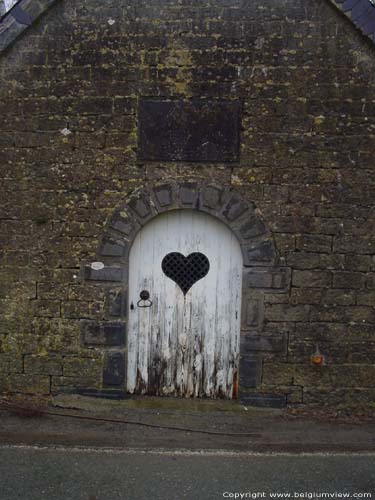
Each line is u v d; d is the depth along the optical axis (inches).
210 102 212.2
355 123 209.5
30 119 216.2
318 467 184.7
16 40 212.5
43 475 176.2
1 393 227.6
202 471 181.0
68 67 213.6
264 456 191.8
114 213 218.2
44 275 221.9
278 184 213.8
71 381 225.8
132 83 213.2
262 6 207.6
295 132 211.5
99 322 222.8
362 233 213.8
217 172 215.2
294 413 221.1
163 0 209.3
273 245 216.1
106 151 216.4
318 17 206.7
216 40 209.9
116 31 211.3
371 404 219.3
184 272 226.2
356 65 207.6
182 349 229.3
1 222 220.7
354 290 216.2
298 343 218.8
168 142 214.5
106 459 187.6
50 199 219.1
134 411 222.4
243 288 218.7
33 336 224.5
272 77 209.8
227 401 228.2
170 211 221.8
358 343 217.8
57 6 211.6
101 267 220.4
